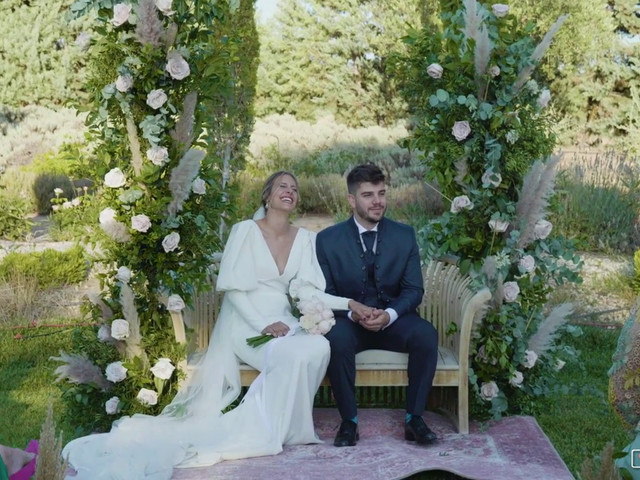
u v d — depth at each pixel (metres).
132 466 3.55
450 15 4.46
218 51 4.17
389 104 19.30
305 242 4.46
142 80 4.02
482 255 4.39
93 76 4.11
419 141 4.43
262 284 4.39
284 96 20.45
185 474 3.62
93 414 4.21
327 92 19.97
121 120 4.12
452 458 3.77
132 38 4.01
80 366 4.05
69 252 7.99
